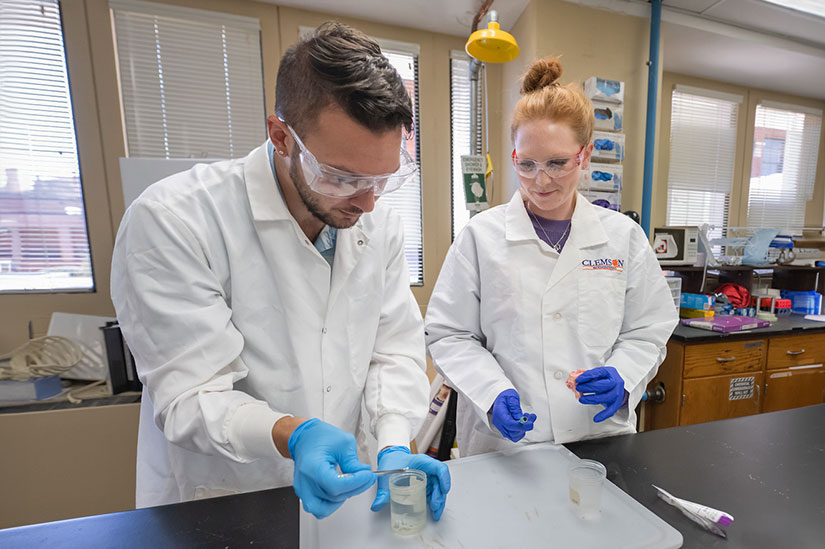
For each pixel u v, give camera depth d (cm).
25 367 149
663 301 105
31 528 55
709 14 204
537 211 106
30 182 169
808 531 56
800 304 249
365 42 57
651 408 200
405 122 58
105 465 148
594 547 54
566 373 95
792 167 297
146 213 66
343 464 56
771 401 199
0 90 162
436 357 103
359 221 85
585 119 88
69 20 165
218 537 55
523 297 98
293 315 74
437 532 57
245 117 190
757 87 277
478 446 106
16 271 171
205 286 67
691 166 268
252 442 58
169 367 62
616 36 196
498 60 142
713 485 68
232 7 183
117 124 174
